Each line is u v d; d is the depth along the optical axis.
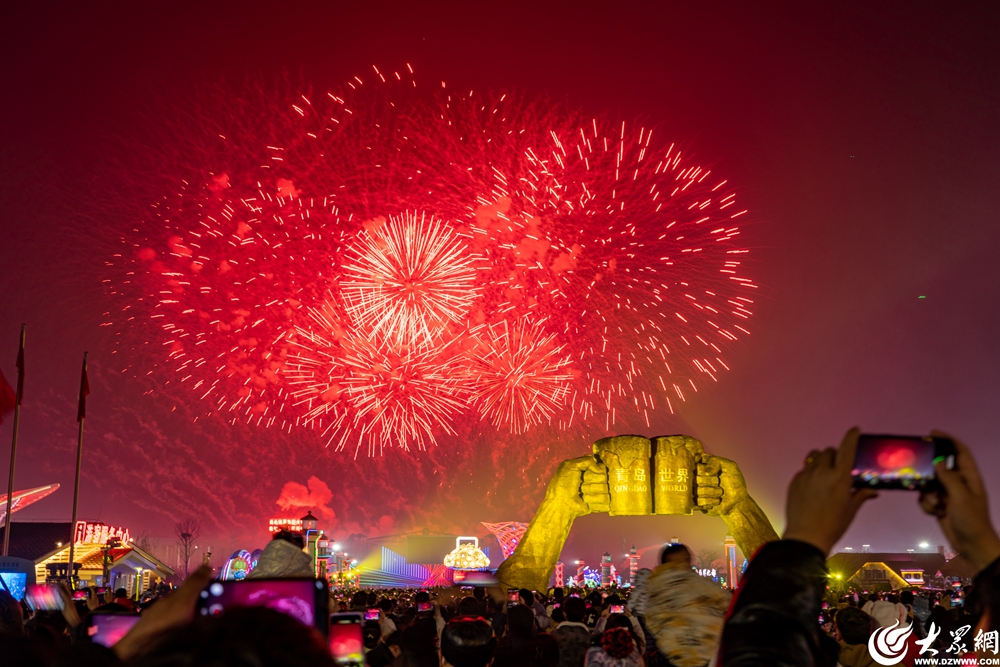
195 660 1.38
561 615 11.45
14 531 46.34
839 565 72.38
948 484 2.01
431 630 8.98
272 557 5.95
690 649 5.25
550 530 29.17
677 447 29.00
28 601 11.23
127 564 47.44
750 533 28.50
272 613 1.49
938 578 66.19
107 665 2.40
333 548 41.62
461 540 55.28
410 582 93.88
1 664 2.42
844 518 1.90
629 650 7.26
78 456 33.66
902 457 2.02
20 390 32.84
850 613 8.76
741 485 29.17
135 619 4.13
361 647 3.95
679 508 28.66
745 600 1.83
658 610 5.46
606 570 73.94
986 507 1.97
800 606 1.79
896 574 69.94
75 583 27.03
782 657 1.72
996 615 1.95
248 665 1.37
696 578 5.54
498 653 8.65
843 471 1.92
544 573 28.56
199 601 2.53
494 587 20.97
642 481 28.78
